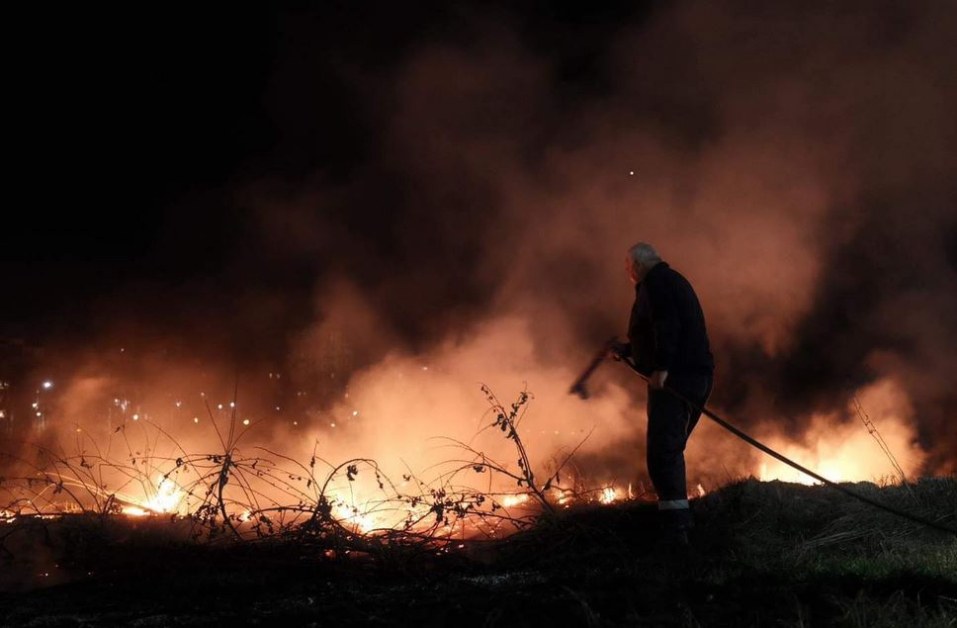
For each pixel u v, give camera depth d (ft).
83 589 17.99
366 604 15.62
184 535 22.31
